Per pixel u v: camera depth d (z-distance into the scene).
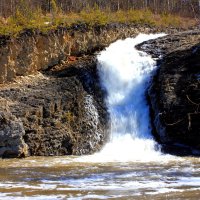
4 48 30.97
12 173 19.33
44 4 45.66
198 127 26.41
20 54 31.67
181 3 51.25
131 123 28.66
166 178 17.42
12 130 24.48
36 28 32.84
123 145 27.17
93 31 35.50
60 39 33.81
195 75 28.39
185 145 26.59
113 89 30.59
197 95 27.12
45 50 33.00
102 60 31.98
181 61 30.09
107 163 22.05
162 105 27.83
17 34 31.83
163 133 27.12
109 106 29.36
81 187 15.95
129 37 37.41
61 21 34.78
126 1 51.84
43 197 14.44
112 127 28.33
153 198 13.99
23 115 25.72
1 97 27.30
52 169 20.33
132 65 31.64
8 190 15.63
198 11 48.75
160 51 32.97
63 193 15.01
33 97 27.52
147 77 30.78
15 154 24.44
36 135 25.47
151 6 51.72
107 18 37.69
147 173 18.67
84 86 29.97
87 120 27.70
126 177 17.81
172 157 24.00
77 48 34.66
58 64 33.47
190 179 17.12
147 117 28.77
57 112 27.05
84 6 47.97
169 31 40.47
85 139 26.77
